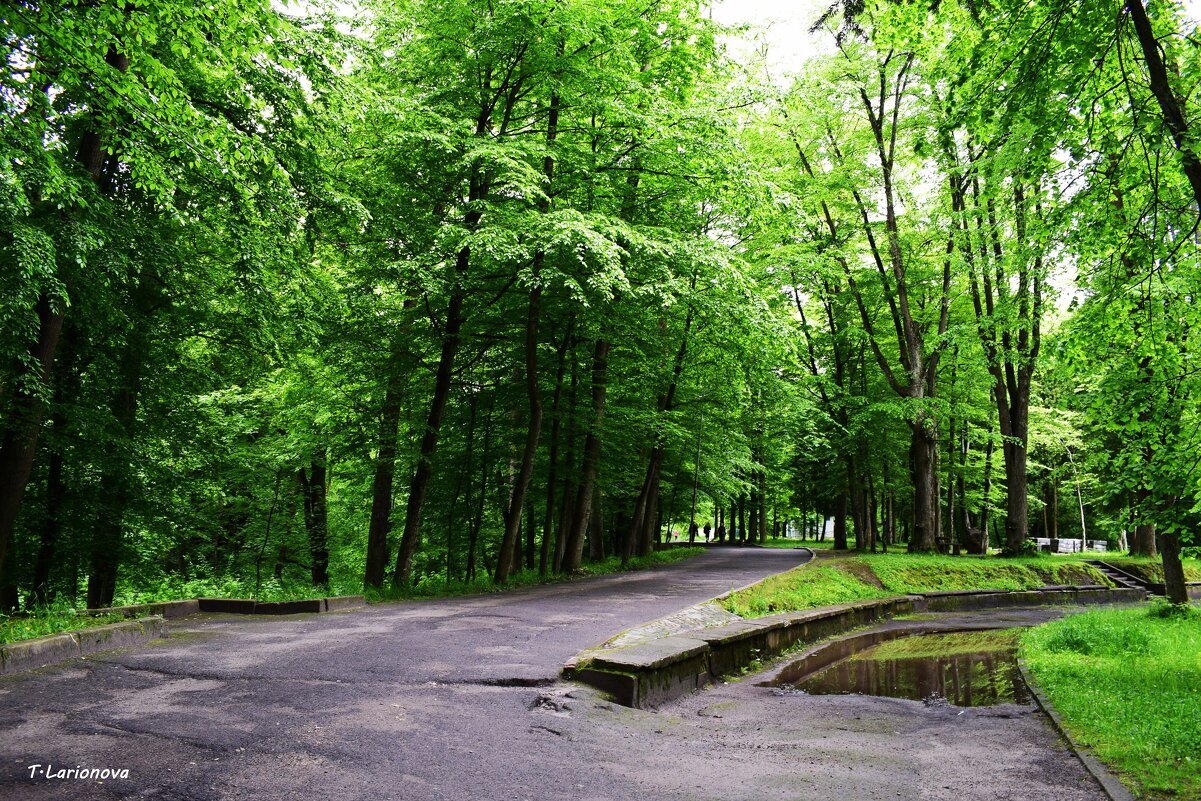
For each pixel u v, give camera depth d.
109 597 15.09
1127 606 22.48
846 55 25.11
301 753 5.09
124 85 7.62
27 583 14.45
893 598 20.59
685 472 30.95
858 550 32.44
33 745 4.95
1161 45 8.40
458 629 10.38
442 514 21.50
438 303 16.72
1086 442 36.38
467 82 15.61
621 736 6.35
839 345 32.50
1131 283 9.15
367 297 14.73
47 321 10.79
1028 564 26.78
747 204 16.89
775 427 30.80
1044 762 6.20
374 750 5.25
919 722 7.93
